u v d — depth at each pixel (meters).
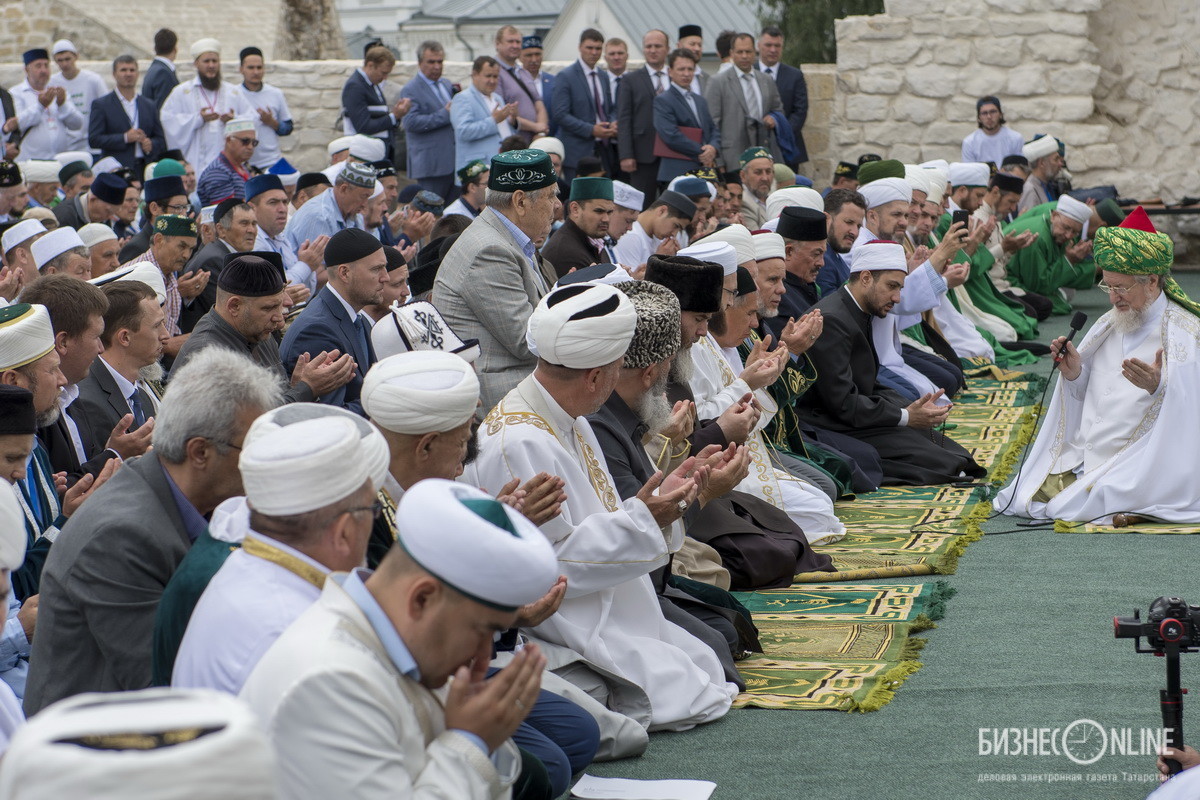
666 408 4.82
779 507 6.54
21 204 9.64
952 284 9.34
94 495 3.27
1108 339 7.08
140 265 6.51
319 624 2.41
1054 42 16.20
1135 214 6.98
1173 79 16.48
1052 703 4.52
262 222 8.88
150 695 1.68
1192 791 2.77
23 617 3.81
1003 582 5.98
